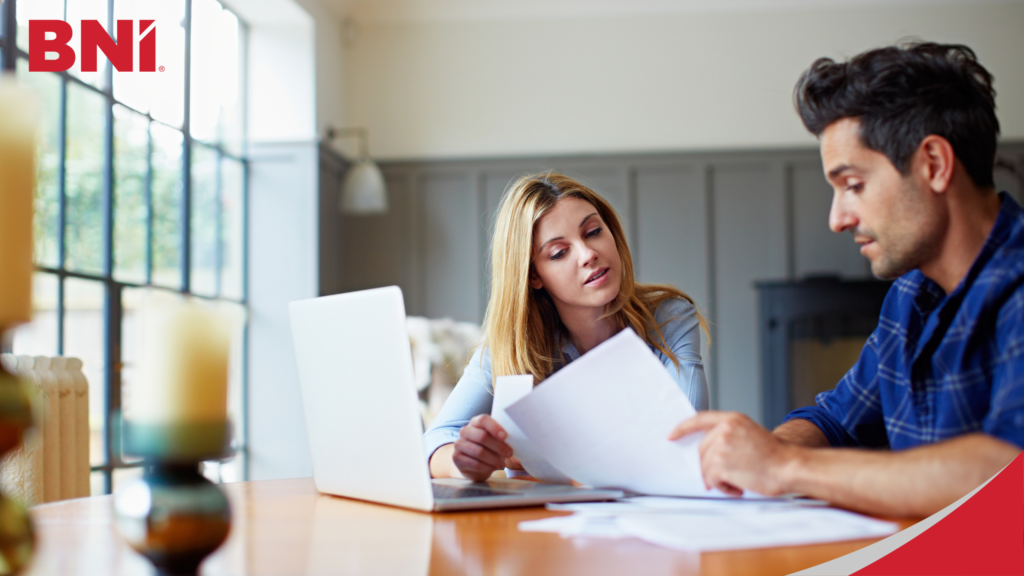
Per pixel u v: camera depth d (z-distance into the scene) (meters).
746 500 0.97
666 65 5.67
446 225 5.71
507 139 5.71
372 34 5.79
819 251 5.53
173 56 4.19
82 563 0.71
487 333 1.68
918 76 0.94
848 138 0.96
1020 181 5.38
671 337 1.66
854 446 1.26
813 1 5.57
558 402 1.00
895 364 1.14
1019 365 0.88
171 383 0.58
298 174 5.04
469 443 1.16
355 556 0.74
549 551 0.75
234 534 0.86
